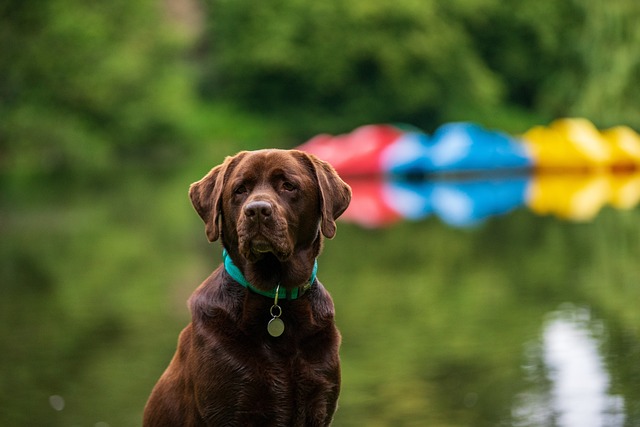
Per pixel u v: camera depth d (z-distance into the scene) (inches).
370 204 923.4
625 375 318.7
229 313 178.9
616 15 1231.5
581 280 484.1
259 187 177.6
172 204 979.9
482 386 312.2
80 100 1471.5
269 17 2301.9
